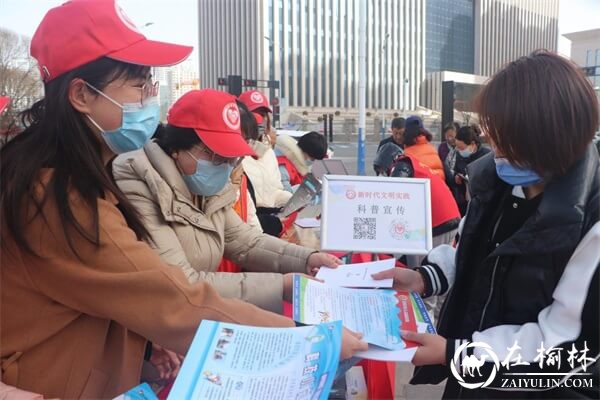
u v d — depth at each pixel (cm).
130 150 115
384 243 175
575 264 99
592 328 97
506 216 122
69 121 102
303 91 4194
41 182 98
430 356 113
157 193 155
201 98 161
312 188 304
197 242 167
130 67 108
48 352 104
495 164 120
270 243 189
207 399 86
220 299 110
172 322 102
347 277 155
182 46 111
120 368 113
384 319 127
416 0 5150
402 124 622
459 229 139
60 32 103
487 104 104
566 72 99
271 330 102
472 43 5009
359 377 160
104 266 99
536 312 108
